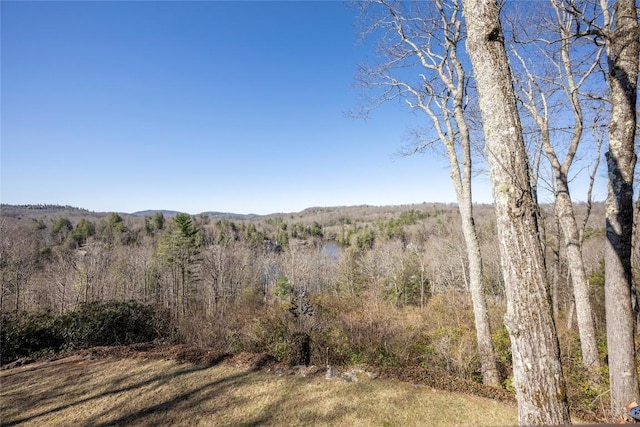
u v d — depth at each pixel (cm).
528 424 237
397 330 994
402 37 779
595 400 525
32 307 2483
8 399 539
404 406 499
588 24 450
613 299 433
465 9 288
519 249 251
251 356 694
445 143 763
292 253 3947
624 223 429
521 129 267
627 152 432
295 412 484
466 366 730
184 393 548
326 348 814
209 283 2920
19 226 3675
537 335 241
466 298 1775
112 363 695
